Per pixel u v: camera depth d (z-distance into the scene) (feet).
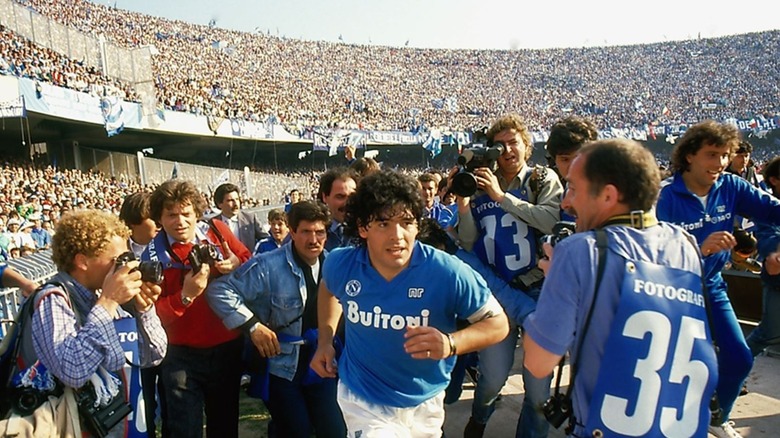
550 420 6.29
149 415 11.05
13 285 11.80
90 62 81.20
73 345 6.98
